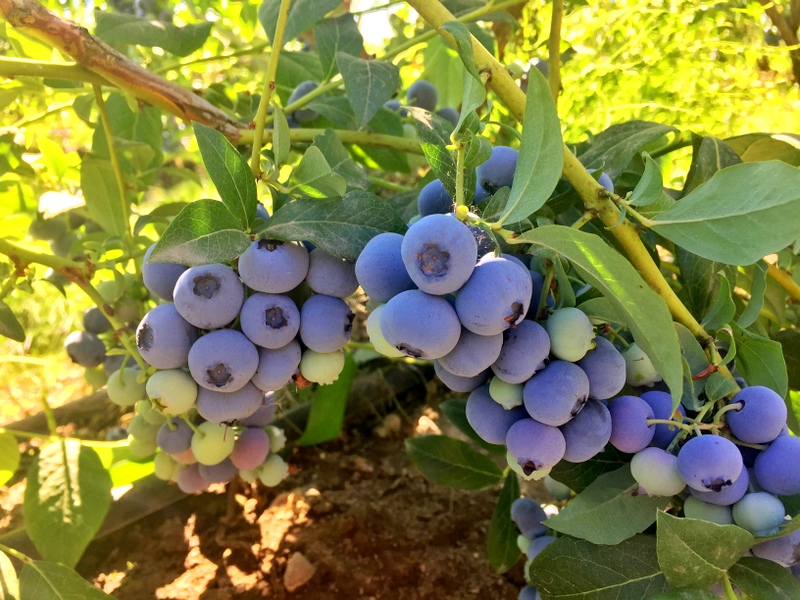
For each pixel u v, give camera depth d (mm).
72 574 241
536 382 158
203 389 180
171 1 469
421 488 409
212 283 164
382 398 496
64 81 333
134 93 237
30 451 458
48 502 269
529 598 275
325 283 174
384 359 511
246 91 387
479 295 136
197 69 461
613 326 187
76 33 218
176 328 171
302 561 340
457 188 161
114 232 331
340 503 391
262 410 256
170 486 384
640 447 174
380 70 265
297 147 338
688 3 324
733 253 158
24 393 541
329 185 179
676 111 356
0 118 406
